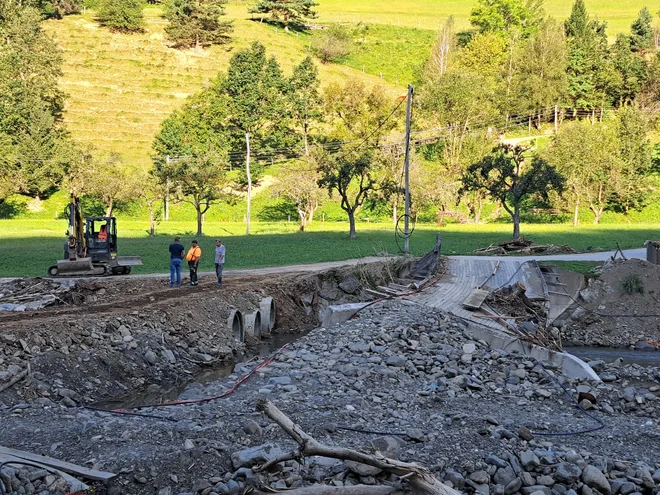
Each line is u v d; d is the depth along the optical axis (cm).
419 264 3619
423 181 7138
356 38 14425
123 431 1304
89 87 11169
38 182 7944
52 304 2464
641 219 7769
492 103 9788
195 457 1176
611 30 14150
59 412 1506
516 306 2945
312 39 14288
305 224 6844
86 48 12338
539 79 9888
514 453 1272
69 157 7512
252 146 9262
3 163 7788
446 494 1037
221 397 1644
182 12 12712
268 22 14988
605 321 3088
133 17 12888
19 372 1683
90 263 3141
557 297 3247
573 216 7694
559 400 1736
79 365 1827
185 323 2305
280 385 1742
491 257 4178
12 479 1058
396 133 9544
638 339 2939
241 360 2283
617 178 7306
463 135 8681
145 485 1101
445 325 2392
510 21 13700
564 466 1200
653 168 8681
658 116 9850
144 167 8956
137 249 4575
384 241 5197
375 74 12912
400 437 1339
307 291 3075
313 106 9806
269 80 9575
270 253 4338
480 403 1672
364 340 2138
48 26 12875
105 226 3228
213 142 8850
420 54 13675
